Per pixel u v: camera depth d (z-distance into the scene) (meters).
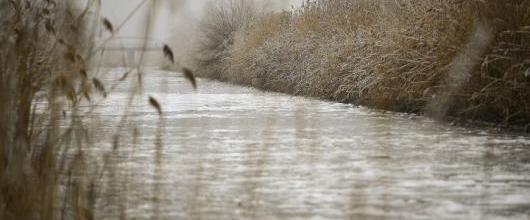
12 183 12.48
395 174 19.86
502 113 32.62
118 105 46.31
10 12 14.96
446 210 15.38
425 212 15.19
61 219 12.70
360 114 38.81
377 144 26.23
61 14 14.52
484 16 32.78
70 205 13.33
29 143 13.33
